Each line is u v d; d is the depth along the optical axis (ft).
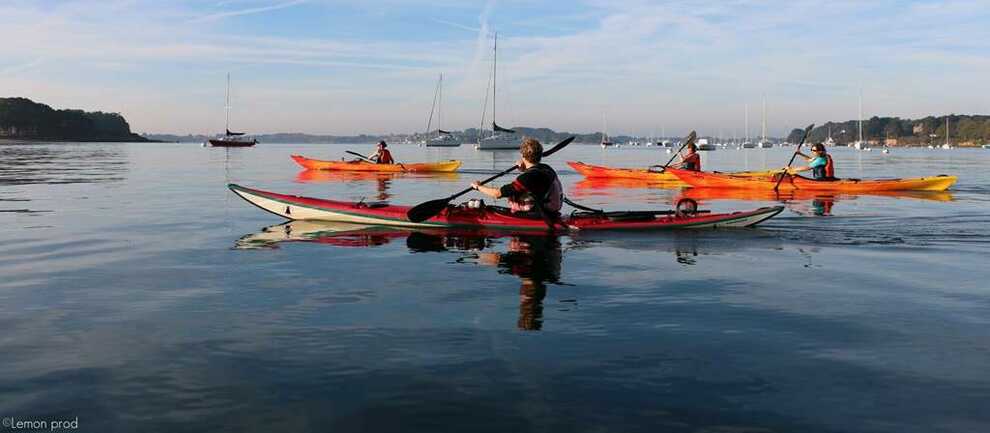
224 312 15.28
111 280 18.83
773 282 18.76
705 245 25.41
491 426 9.33
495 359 12.05
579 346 12.82
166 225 31.09
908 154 264.93
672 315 15.15
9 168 90.94
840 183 56.03
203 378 11.07
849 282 18.76
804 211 39.75
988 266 21.17
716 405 10.03
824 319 14.83
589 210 29.73
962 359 12.04
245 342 13.02
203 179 70.54
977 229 30.30
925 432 9.12
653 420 9.52
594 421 9.49
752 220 29.99
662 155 231.30
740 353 12.44
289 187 61.93
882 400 10.20
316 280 18.90
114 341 13.05
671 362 11.93
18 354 12.23
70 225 31.17
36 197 46.47
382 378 11.10
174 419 9.50
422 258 22.45
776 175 60.34
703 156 234.79
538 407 9.96
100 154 174.50
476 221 29.25
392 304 16.08
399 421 9.49
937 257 22.88
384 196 52.54
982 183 68.33
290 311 15.40
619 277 19.42
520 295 17.08
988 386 10.73
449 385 10.80
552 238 27.04
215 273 19.85
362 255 23.03
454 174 86.17
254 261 21.85
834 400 10.21
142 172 83.46
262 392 10.50
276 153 218.38
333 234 27.99
